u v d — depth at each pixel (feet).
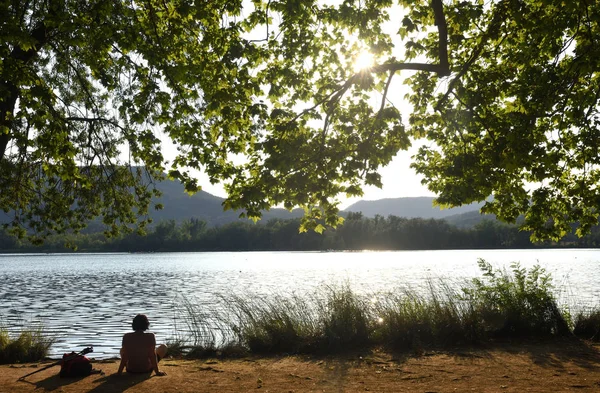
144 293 133.49
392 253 580.71
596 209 39.45
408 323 39.40
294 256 524.11
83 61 40.04
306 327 40.42
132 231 50.31
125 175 48.49
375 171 32.19
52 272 262.88
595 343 38.47
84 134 45.60
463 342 38.50
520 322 41.32
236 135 38.99
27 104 35.14
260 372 31.89
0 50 29.37
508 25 36.32
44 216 48.16
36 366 35.06
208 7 34.04
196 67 34.40
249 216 32.65
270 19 36.78
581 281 135.74
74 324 75.15
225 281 178.81
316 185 32.76
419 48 34.63
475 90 38.29
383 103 32.53
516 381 28.25
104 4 31.73
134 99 36.81
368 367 32.55
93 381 29.78
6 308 98.99
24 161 45.34
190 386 28.45
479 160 35.14
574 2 29.45
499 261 314.76
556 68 36.47
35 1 33.09
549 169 38.24
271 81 36.68
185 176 37.29
